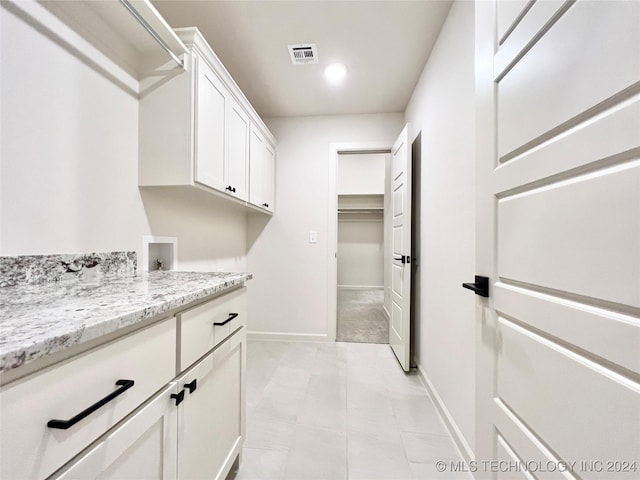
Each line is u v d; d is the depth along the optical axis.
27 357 0.39
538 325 0.65
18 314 0.55
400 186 2.45
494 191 0.85
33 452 0.42
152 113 1.35
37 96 0.90
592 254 0.51
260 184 2.45
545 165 0.63
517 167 0.73
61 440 0.46
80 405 0.49
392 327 2.71
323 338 2.96
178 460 0.79
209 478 0.96
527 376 0.69
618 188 0.46
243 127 2.03
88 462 0.51
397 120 2.89
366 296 5.43
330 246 2.96
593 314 0.50
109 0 1.04
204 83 1.44
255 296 3.03
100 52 1.14
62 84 0.99
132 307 0.61
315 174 2.97
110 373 0.56
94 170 1.12
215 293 1.04
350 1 1.55
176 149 1.35
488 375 0.88
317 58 2.04
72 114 1.03
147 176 1.36
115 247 1.23
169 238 1.62
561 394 0.58
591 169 0.51
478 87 0.94
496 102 0.84
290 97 2.59
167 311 0.76
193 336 0.86
